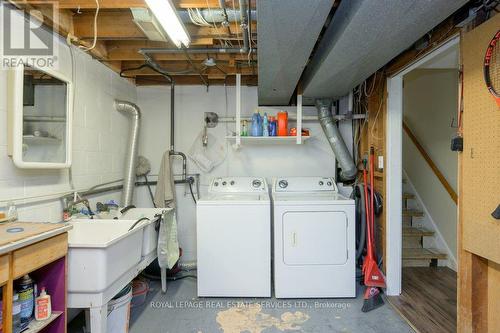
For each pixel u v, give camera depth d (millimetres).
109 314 1877
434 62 2268
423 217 3596
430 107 3574
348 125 3436
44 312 1456
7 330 1193
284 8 1407
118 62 2893
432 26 1567
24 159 1701
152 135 3443
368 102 3113
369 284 2475
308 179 3172
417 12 1429
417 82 3871
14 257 1215
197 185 3443
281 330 2117
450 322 2182
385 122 2658
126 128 3139
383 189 2725
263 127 3111
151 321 2236
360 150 3340
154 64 2732
